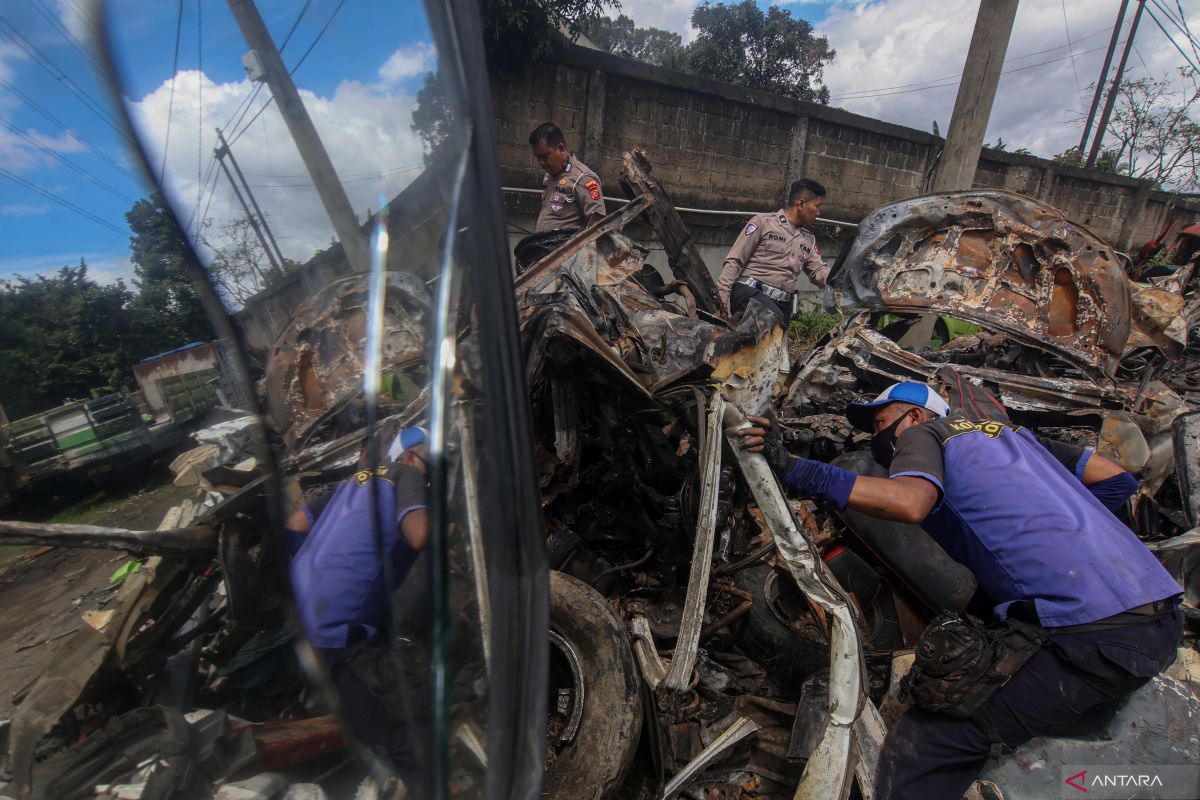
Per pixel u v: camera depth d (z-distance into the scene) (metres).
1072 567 1.54
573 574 2.62
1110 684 1.48
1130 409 3.19
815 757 1.58
